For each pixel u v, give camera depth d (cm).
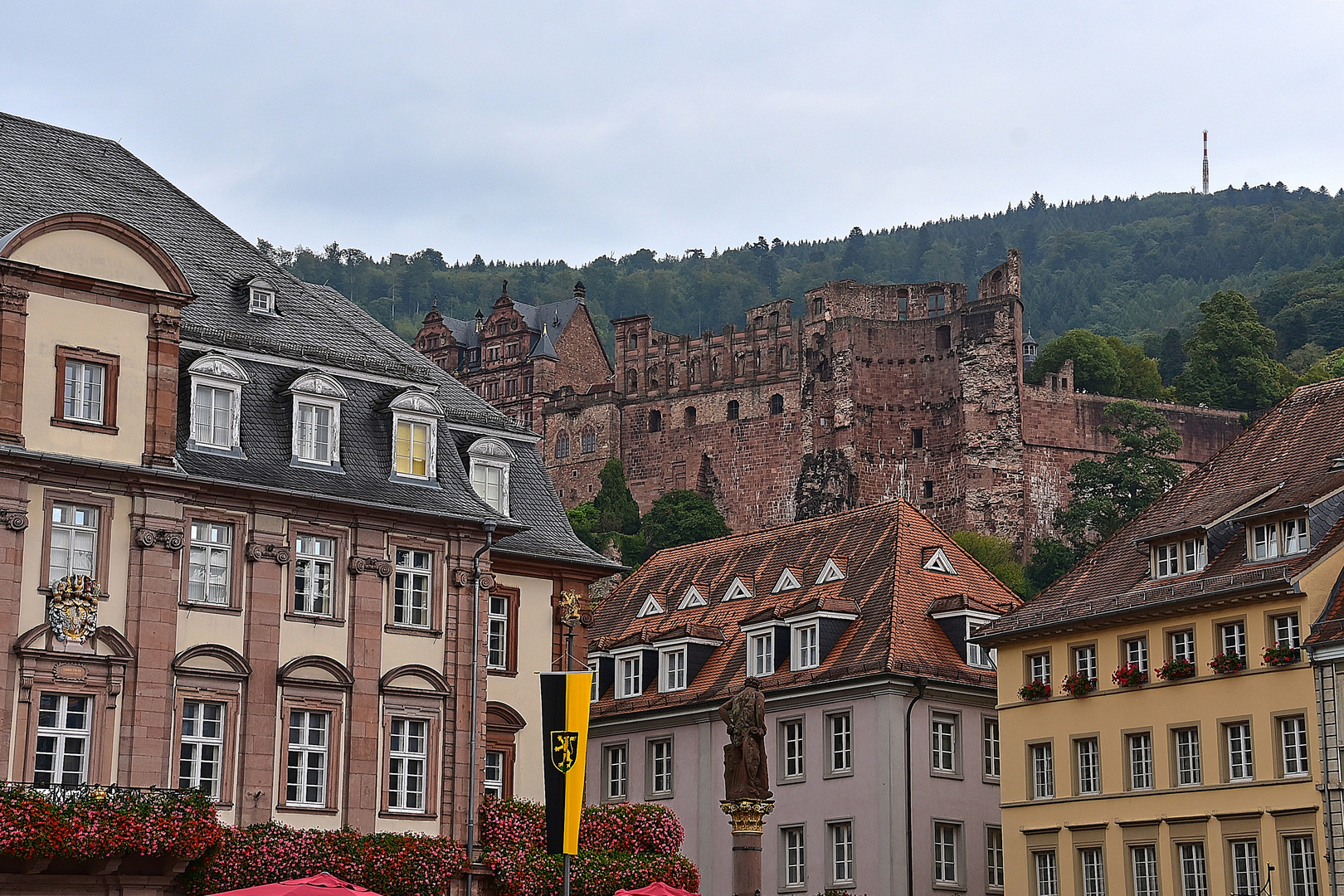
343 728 5462
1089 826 6781
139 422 5200
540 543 6334
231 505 5350
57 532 5050
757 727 4675
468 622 5778
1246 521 6475
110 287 5172
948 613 7700
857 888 7338
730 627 8388
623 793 8294
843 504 19300
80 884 4800
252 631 5331
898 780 7306
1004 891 7100
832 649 7706
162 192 6125
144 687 5097
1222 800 6325
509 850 5584
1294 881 6091
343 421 5688
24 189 5581
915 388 19450
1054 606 7094
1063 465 18925
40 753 4956
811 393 19812
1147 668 6681
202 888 4969
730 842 7750
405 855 5309
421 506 5703
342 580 5541
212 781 5225
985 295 19550
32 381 5022
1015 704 7181
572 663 6278
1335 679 5997
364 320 6631
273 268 6153
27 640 4919
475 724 5703
